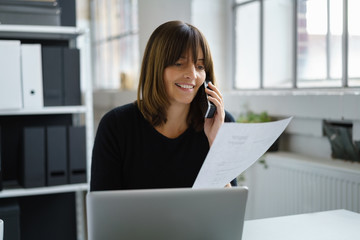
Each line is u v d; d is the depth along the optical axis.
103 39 5.80
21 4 2.40
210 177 1.12
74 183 2.49
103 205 0.87
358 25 2.17
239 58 3.15
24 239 2.77
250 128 1.04
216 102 1.37
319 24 2.42
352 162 2.15
